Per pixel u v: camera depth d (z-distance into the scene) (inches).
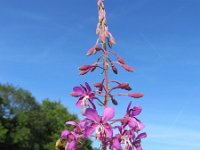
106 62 7.2
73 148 6.9
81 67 7.1
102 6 7.5
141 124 6.8
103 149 6.5
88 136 6.5
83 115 6.8
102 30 7.4
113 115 6.6
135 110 6.9
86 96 6.9
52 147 74.8
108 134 6.4
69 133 7.0
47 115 81.8
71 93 7.0
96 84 7.0
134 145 6.9
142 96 7.0
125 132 6.7
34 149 71.5
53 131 79.4
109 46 7.3
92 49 7.3
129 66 7.1
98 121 6.6
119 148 6.4
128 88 7.0
